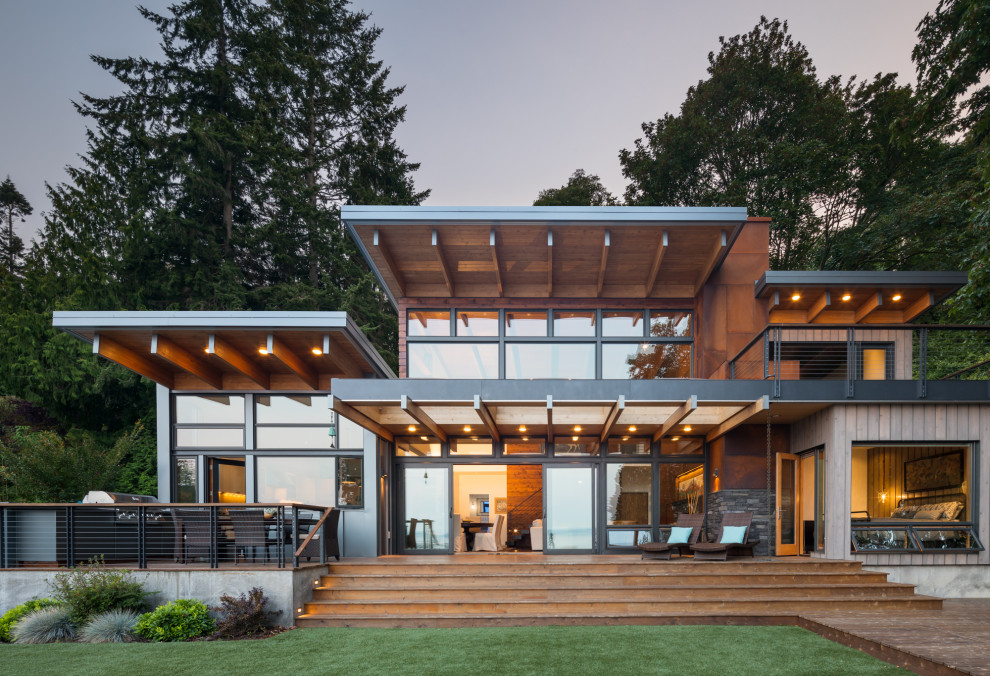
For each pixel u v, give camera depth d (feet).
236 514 31.76
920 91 49.73
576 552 45.37
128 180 76.33
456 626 28.68
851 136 75.46
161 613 27.12
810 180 74.43
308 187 83.66
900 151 71.92
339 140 95.61
